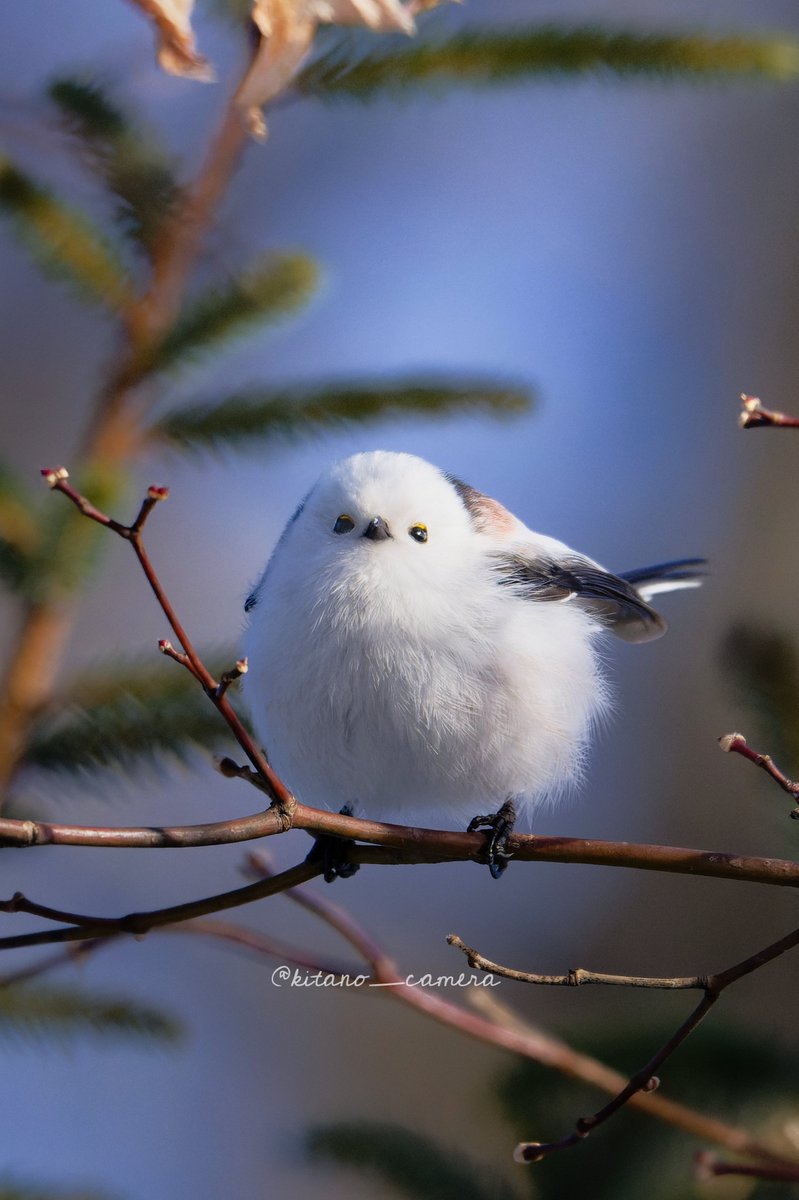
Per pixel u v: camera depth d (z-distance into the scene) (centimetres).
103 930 268
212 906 269
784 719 269
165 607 267
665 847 269
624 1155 270
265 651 274
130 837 267
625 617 277
